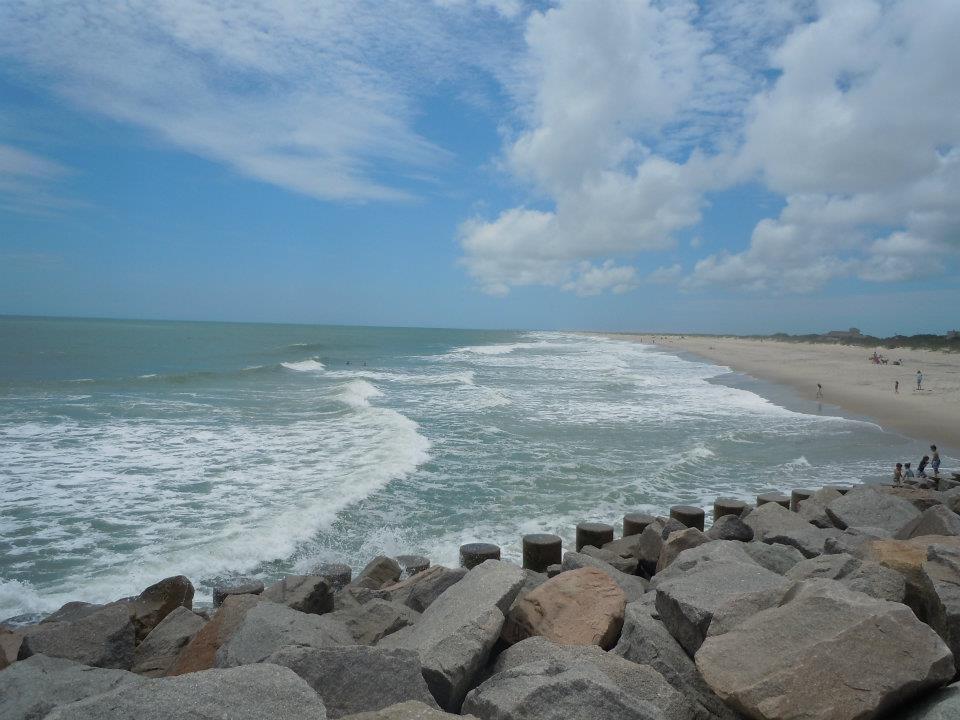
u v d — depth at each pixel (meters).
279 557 11.10
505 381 42.16
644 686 4.24
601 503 14.39
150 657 6.04
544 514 13.59
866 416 29.38
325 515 12.93
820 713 3.58
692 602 4.73
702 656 4.11
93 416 24.14
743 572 5.39
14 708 3.80
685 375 51.06
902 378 47.66
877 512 10.42
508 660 4.75
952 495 11.68
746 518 10.72
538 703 3.67
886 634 3.82
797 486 16.58
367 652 4.07
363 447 19.17
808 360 70.00
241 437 20.62
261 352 71.50
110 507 13.33
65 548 11.20
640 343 133.25
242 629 4.84
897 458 20.59
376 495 14.47
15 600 9.27
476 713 3.87
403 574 9.30
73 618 7.13
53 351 64.25
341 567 8.85
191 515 12.88
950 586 4.61
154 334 112.50
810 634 3.98
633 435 22.73
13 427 21.75
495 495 14.83
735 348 105.44
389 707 3.43
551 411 28.06
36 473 15.82
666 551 8.58
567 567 8.33
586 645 4.79
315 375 43.34
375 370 49.25
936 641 3.78
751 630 4.17
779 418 27.98
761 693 3.75
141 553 10.98
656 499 14.91
